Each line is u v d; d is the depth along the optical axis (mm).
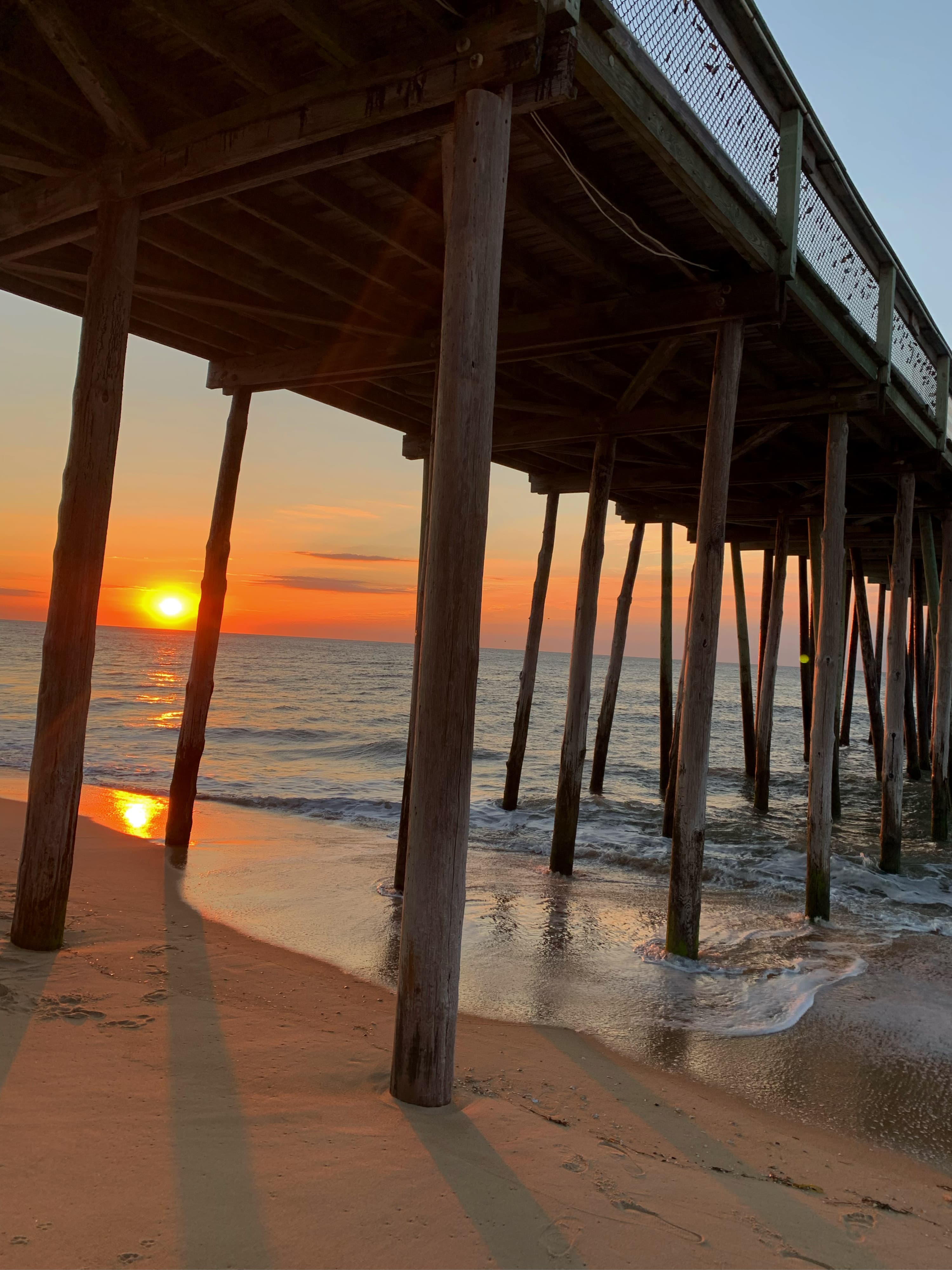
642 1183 2934
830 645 7727
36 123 4586
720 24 4977
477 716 32875
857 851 11336
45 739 4520
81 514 4477
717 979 5875
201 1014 3975
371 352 7199
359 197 5391
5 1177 2357
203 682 8562
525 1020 4926
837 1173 3420
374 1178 2631
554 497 12398
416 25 3727
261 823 10859
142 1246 2141
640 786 17141
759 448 10273
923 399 9258
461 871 3270
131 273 4684
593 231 5680
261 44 4027
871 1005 5535
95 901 6109
